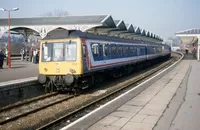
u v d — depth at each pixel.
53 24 27.64
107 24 26.17
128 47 24.61
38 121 10.28
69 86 15.08
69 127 8.09
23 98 14.49
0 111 11.62
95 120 8.95
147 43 33.75
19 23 29.91
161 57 47.44
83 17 30.23
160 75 21.81
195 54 58.78
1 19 33.16
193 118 9.08
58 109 12.16
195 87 16.19
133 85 18.86
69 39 15.11
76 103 13.35
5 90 13.19
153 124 8.42
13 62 29.80
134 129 7.93
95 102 12.85
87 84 16.17
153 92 14.42
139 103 11.62
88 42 16.00
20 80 15.09
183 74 24.23
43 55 15.60
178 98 12.66
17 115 10.78
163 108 10.62
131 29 34.25
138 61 28.42
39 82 15.44
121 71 23.44
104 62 18.34
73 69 14.81
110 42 19.80
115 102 10.88
